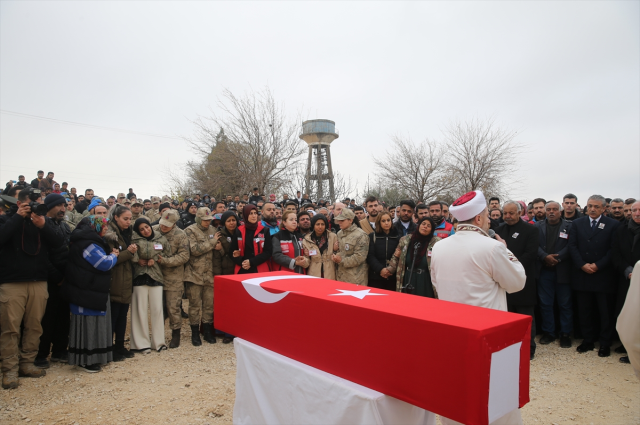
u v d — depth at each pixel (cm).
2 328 406
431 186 2486
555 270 564
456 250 266
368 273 578
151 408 363
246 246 570
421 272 477
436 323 158
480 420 146
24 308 419
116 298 490
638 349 257
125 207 501
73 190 1409
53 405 370
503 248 252
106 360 463
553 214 566
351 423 187
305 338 216
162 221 543
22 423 336
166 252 536
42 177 1305
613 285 514
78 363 447
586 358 508
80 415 350
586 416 356
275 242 564
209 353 524
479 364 146
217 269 593
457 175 2456
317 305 208
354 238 549
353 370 190
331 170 3253
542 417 355
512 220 521
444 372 155
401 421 191
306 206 959
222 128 2045
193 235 561
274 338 238
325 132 3169
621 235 497
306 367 216
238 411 267
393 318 173
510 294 518
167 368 467
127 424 334
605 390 411
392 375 174
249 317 259
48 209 450
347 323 192
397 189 2561
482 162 2417
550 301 571
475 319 164
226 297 283
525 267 508
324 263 570
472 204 265
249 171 2011
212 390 404
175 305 546
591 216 532
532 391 410
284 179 2056
